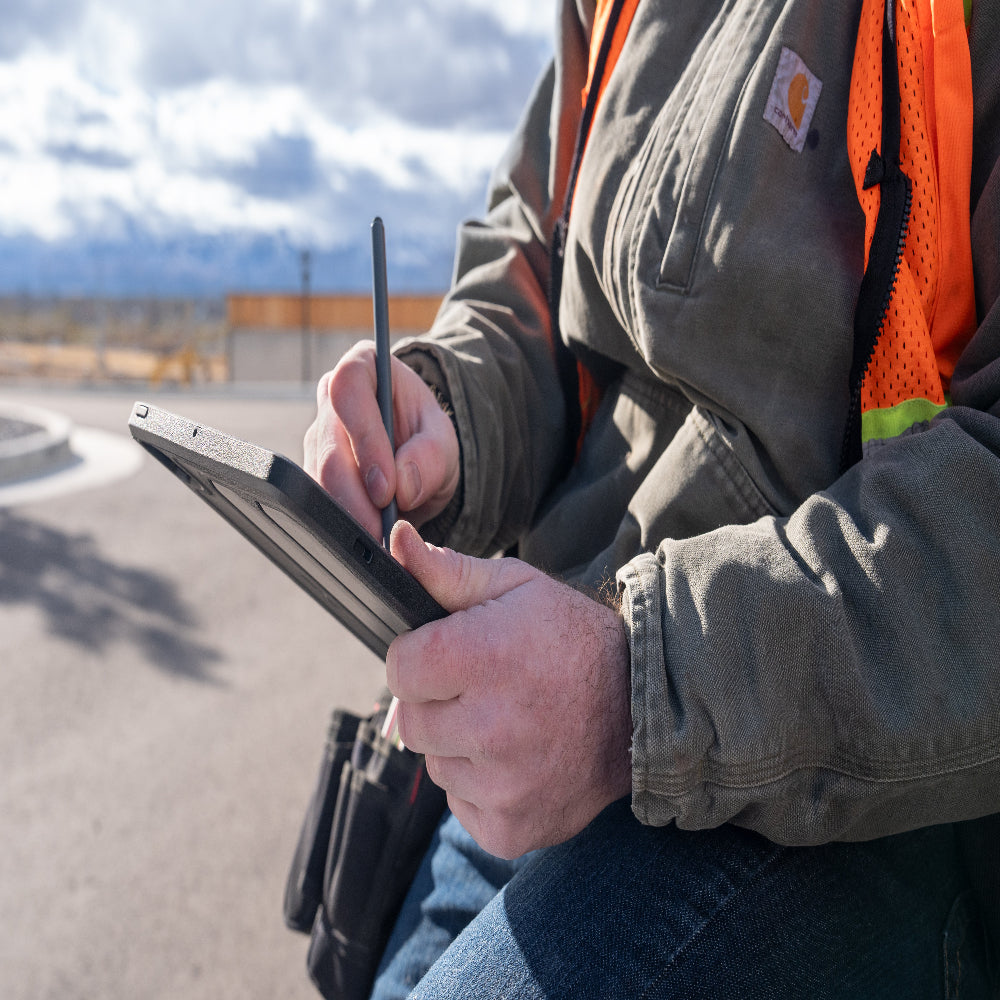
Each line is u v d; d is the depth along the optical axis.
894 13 0.64
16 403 13.88
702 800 0.52
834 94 0.69
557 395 1.01
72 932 1.91
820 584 0.54
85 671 3.31
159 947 1.86
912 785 0.52
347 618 0.77
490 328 0.99
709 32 0.75
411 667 0.53
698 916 0.57
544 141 1.08
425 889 0.86
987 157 0.63
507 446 0.95
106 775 2.55
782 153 0.67
